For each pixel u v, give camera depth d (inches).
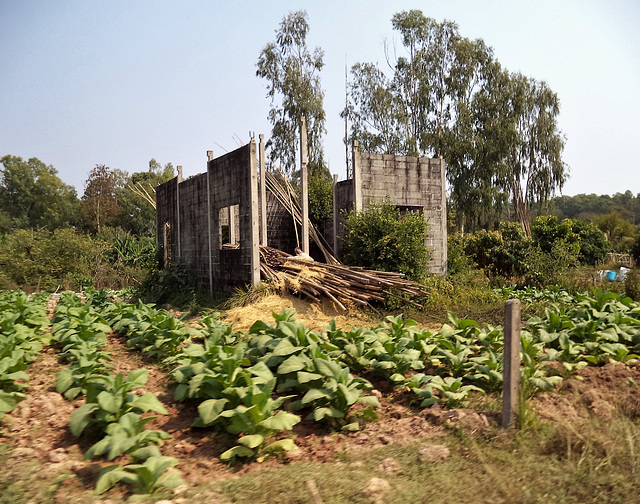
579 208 3651.6
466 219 1316.4
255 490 130.5
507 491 122.8
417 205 582.6
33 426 186.1
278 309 420.2
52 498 129.9
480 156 1206.3
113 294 734.5
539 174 1348.4
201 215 604.7
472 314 402.6
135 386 188.2
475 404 193.3
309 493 126.5
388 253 487.5
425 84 1243.8
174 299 605.9
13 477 140.8
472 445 153.5
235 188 509.0
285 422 160.9
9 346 230.4
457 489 126.9
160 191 786.8
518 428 161.6
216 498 127.5
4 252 890.7
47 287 822.5
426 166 590.6
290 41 1238.9
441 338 253.1
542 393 196.7
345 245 601.0
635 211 3390.7
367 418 190.1
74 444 171.5
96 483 137.0
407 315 425.4
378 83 1278.3
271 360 219.9
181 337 289.9
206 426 185.2
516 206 1403.8
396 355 223.1
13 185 2539.4
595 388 203.0
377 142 1277.1
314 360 197.9
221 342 256.1
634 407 177.5
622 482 126.7
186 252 661.3
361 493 125.5
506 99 1220.5
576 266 637.9
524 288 572.4
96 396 191.6
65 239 893.2
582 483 127.8
